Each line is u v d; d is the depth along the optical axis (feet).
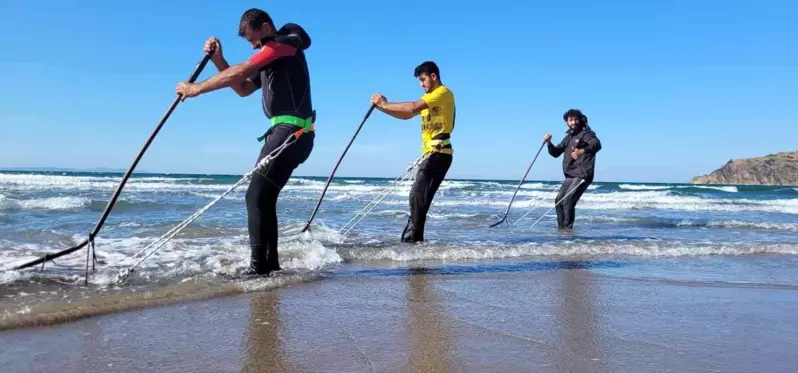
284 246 16.63
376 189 79.61
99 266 13.35
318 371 6.82
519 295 11.75
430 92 18.44
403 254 16.63
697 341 8.44
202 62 12.14
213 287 11.35
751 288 13.29
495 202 58.29
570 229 27.78
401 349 7.76
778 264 17.46
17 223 24.31
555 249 18.81
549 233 25.21
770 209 55.83
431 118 18.60
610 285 13.15
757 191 124.67
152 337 8.09
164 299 10.35
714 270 15.99
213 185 83.20
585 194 85.97
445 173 19.19
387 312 9.96
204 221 26.61
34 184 75.87
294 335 8.38
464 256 17.20
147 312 9.49
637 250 19.38
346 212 35.37
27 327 8.35
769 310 10.84
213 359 7.21
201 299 10.56
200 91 11.60
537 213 39.99
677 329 9.16
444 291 11.98
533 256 17.95
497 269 15.19
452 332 8.70
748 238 25.14
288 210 36.45
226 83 11.74
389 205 44.80
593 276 14.39
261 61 12.10
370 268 14.87
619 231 27.25
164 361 7.09
